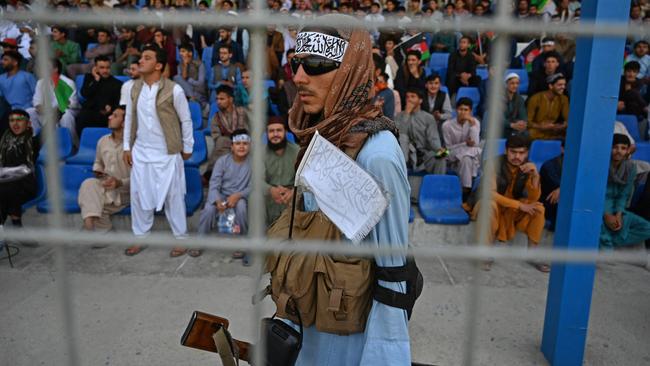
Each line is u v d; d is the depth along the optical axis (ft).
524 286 11.50
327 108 4.09
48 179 3.04
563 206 7.65
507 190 12.74
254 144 3.00
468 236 13.84
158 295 10.76
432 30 2.70
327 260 4.23
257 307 3.45
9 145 13.29
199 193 14.56
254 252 3.23
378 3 23.98
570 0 25.30
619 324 9.80
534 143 16.05
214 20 2.60
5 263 12.31
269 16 2.65
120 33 21.70
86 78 17.75
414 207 15.06
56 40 21.21
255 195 3.11
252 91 2.87
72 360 3.53
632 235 12.73
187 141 12.92
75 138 17.39
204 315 4.72
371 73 4.12
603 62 6.89
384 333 4.14
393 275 4.08
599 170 7.22
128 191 13.99
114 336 9.13
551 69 18.02
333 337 4.46
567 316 7.98
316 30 4.01
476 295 3.25
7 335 9.09
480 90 19.63
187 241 3.06
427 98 17.94
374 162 3.90
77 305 10.24
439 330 9.45
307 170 4.01
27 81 17.40
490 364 8.37
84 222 13.47
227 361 4.49
